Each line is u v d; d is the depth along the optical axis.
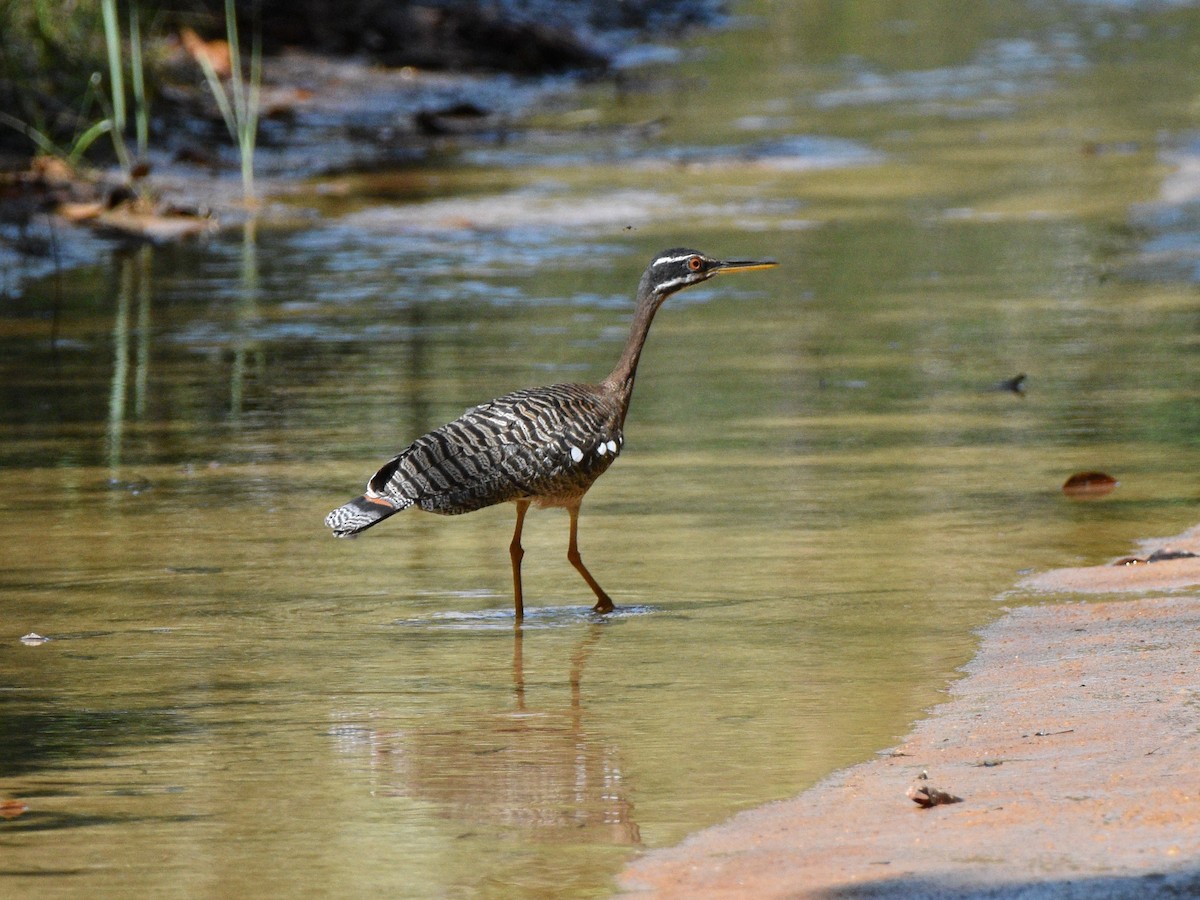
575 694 9.20
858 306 20.61
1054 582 11.02
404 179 28.52
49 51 28.92
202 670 9.67
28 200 24.73
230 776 8.00
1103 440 14.78
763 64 44.44
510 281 21.88
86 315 19.98
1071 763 7.55
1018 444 14.69
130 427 15.41
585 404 11.28
